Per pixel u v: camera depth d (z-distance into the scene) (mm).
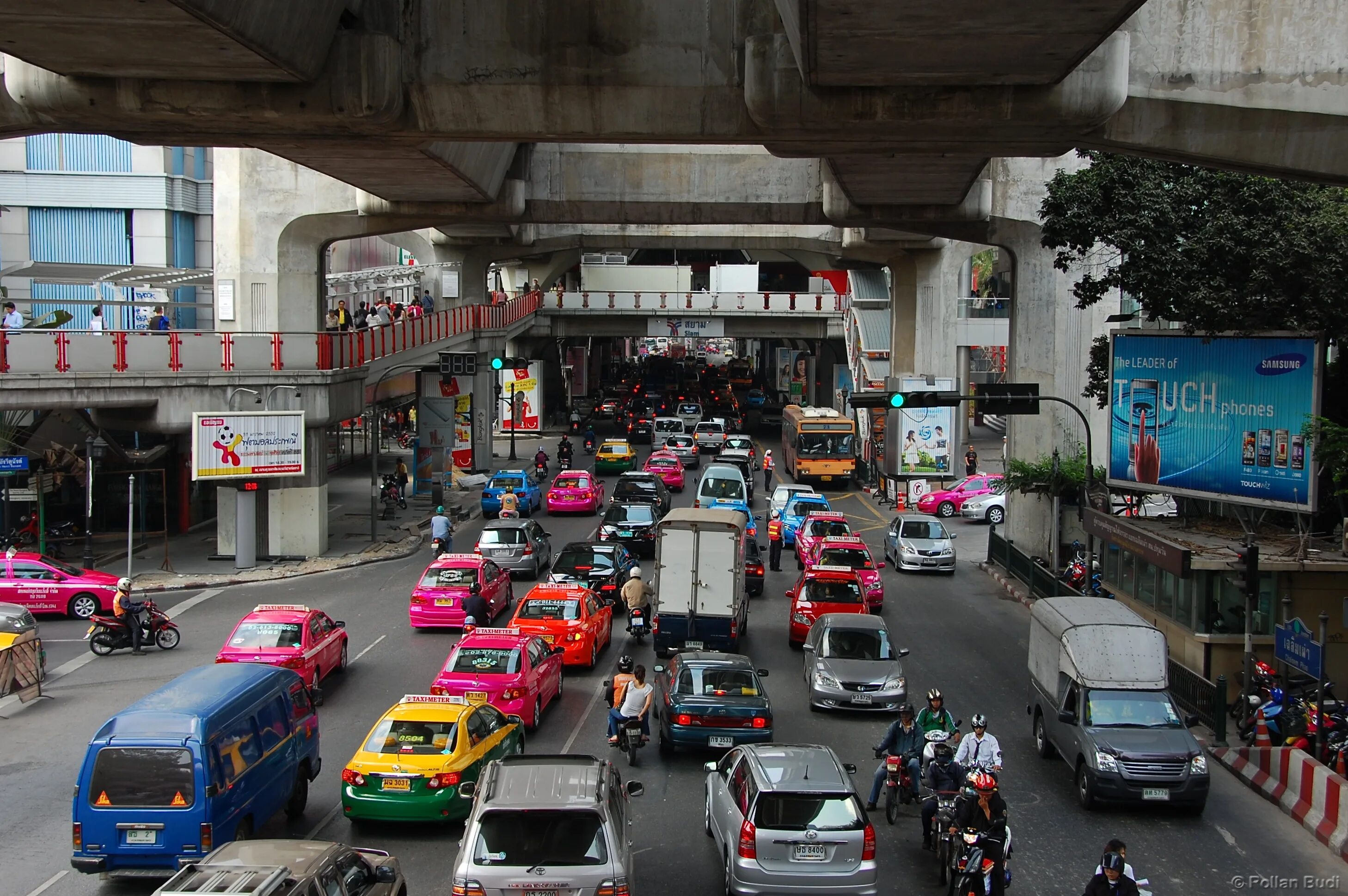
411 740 15297
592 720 20703
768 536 41406
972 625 29609
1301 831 16297
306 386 35781
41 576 29141
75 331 31625
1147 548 24109
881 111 20594
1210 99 21359
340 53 20969
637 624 26641
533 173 38594
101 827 12711
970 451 55969
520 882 10758
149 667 24422
